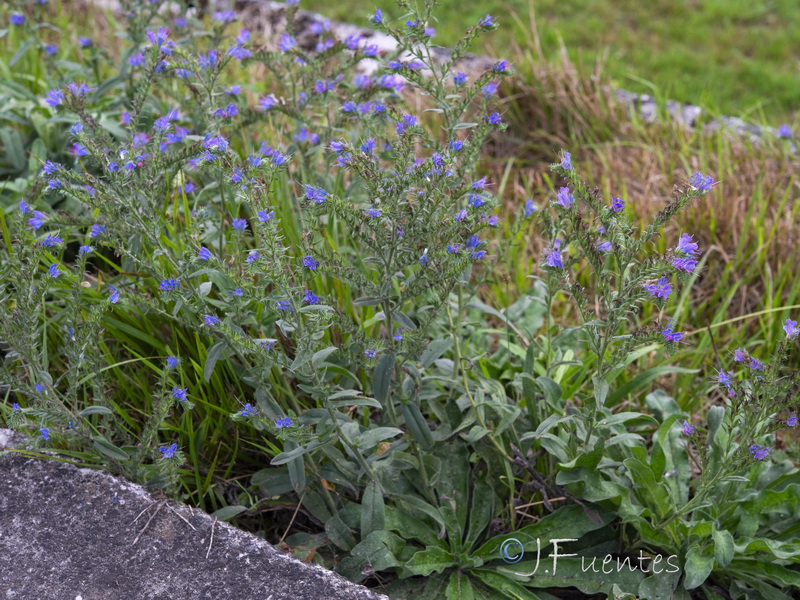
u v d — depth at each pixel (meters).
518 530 2.35
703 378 3.04
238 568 1.99
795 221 3.71
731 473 2.15
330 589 1.96
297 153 3.13
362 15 6.15
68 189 2.17
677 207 2.00
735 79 5.63
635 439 2.49
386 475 2.36
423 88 2.37
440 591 2.25
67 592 1.94
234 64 4.37
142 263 2.23
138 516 2.09
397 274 2.15
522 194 3.93
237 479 2.45
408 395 2.26
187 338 2.54
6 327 2.10
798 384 2.14
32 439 2.19
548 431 2.39
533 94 4.65
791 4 6.44
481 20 2.29
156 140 2.30
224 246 2.71
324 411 2.09
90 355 2.22
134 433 2.50
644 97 5.01
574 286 2.13
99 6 5.18
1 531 2.07
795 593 2.32
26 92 3.34
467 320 3.03
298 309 1.97
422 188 2.23
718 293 3.36
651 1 6.50
